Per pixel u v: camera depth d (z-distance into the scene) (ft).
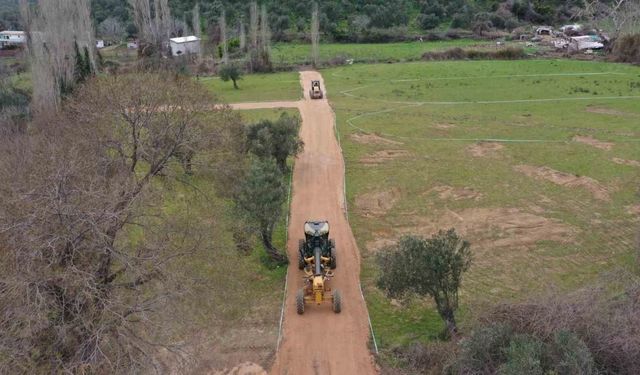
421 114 243.19
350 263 124.67
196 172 148.05
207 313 97.04
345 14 481.87
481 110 248.11
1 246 75.10
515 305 80.43
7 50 432.25
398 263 93.71
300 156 193.98
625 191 157.79
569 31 437.17
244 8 479.41
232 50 412.36
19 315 66.03
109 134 118.83
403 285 93.09
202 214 128.77
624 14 398.21
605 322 76.64
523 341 71.31
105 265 78.59
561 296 83.92
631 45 351.46
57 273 72.33
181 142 113.39
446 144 202.18
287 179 172.86
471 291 112.37
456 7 496.23
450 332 94.27
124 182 91.97
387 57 392.47
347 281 116.98
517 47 388.16
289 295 112.27
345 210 152.35
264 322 103.81
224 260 111.04
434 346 90.27
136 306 74.33
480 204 153.17
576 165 177.37
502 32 464.65
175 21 449.89
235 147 159.12
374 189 164.86
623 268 109.50
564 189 160.97
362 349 95.50
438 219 146.30
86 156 105.40
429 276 91.35
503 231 137.80
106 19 506.89
